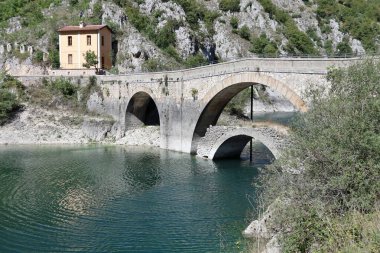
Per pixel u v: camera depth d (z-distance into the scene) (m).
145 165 49.62
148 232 29.08
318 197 18.58
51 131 67.94
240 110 79.06
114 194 38.00
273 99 134.62
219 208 33.59
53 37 96.44
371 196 17.58
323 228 17.20
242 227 29.22
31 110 70.69
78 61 88.19
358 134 18.55
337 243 16.19
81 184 41.44
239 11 144.38
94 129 68.31
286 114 116.62
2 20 109.88
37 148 61.94
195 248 26.17
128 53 96.19
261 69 42.91
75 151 59.50
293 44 143.88
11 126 68.19
